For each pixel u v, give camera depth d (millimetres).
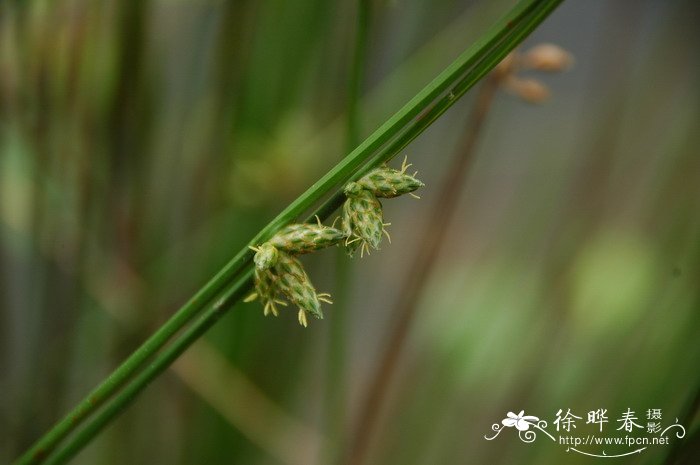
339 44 352
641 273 362
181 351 272
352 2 351
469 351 378
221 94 338
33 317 342
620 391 351
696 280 353
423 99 260
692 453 298
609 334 360
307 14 347
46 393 342
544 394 362
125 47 328
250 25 333
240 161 345
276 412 355
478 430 371
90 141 333
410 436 374
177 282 350
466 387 375
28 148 333
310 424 375
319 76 352
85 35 328
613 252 367
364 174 266
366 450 350
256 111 345
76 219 336
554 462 355
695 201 368
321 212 270
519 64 324
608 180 382
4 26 327
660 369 348
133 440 354
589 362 362
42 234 335
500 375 371
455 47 356
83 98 331
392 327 365
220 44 334
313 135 351
